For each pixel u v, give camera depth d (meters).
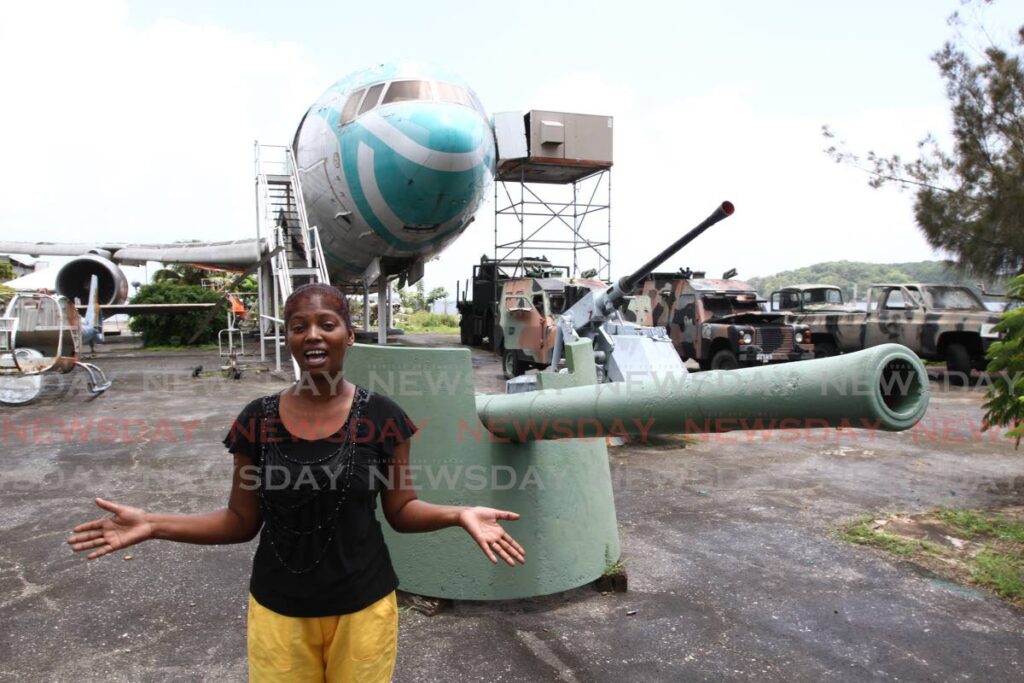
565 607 3.29
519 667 2.74
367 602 1.66
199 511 4.65
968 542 4.21
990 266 12.89
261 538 1.68
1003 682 2.68
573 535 3.38
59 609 3.23
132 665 2.76
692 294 12.97
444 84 11.52
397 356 3.17
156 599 3.34
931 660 2.84
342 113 11.70
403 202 11.51
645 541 4.21
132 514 1.66
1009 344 4.68
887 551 4.04
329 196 12.23
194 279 25.27
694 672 2.72
